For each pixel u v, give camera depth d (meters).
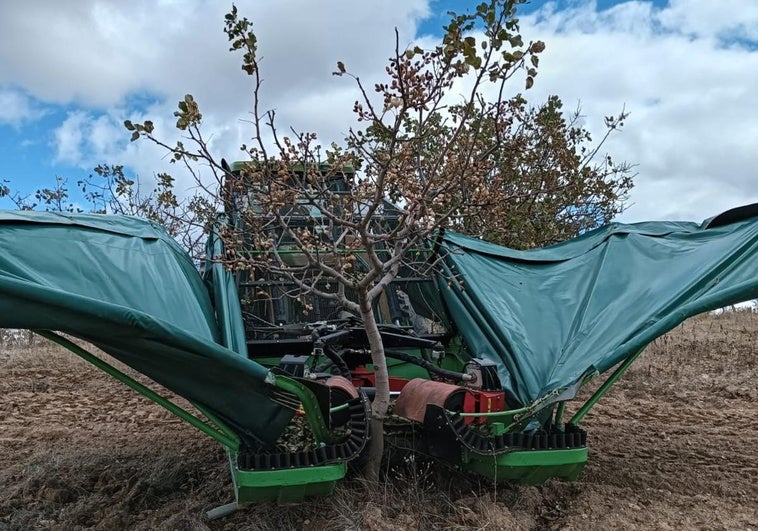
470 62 3.96
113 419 8.09
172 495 5.32
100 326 3.85
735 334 12.66
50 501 5.23
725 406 8.14
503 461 4.35
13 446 6.96
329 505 4.54
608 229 6.38
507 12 4.00
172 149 4.40
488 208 5.20
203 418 7.93
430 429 4.55
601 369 4.61
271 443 4.39
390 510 4.50
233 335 5.09
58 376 10.55
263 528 4.41
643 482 5.29
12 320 3.72
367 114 4.25
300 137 4.92
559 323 5.52
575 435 4.48
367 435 4.26
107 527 4.68
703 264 5.22
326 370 5.39
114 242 5.07
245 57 4.14
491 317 5.57
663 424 7.33
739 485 5.23
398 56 3.96
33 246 4.54
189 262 5.82
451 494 4.90
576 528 4.45
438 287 6.29
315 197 4.86
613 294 5.52
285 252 5.98
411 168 4.65
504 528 4.32
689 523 4.50
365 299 4.50
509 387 5.04
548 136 9.03
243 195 5.16
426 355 5.83
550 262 6.38
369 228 5.32
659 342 11.70
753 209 5.66
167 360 4.06
